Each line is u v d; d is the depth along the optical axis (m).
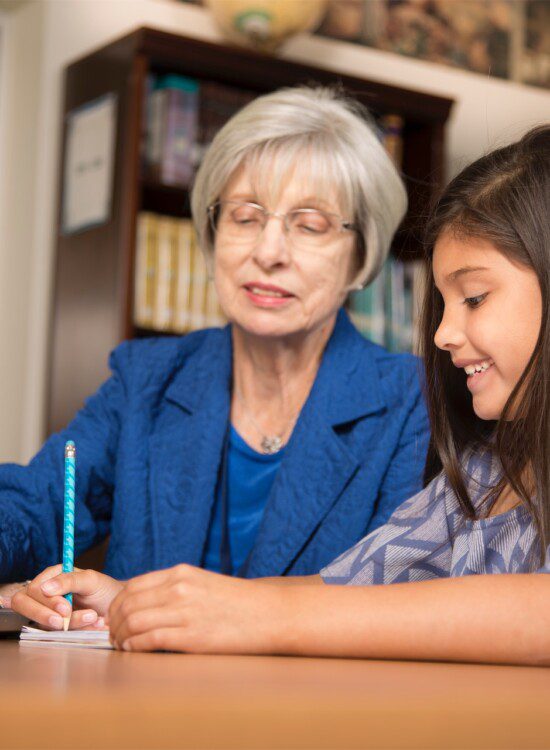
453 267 1.14
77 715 0.40
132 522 1.83
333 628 0.84
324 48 4.04
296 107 1.89
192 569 0.90
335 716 0.43
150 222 3.40
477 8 4.44
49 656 0.84
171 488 1.85
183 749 0.41
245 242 1.87
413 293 3.73
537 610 0.84
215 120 3.53
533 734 0.47
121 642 0.91
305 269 1.84
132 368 1.95
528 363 1.09
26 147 3.64
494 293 1.12
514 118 4.49
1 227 3.69
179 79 3.44
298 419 1.83
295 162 1.85
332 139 1.88
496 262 1.11
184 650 0.87
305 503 1.77
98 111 3.41
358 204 1.89
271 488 1.84
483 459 1.30
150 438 1.90
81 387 3.37
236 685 0.56
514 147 1.17
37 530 1.75
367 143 1.90
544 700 0.50
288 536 1.76
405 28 4.25
